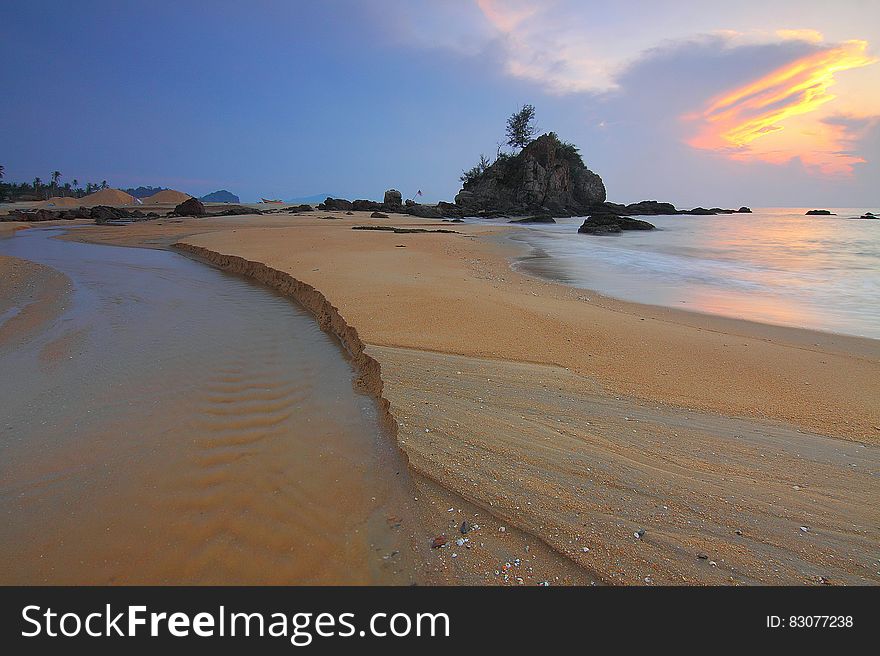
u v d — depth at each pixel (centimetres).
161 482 314
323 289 870
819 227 3981
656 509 304
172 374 501
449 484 321
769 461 365
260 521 279
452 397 461
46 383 475
